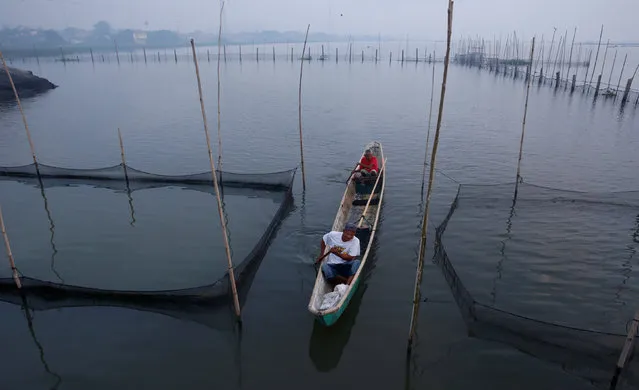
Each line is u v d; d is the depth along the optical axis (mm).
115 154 19938
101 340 7785
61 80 50406
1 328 8094
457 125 25578
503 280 9461
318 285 8406
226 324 8180
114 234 11953
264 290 9148
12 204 14094
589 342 6832
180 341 7762
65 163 18672
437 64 79312
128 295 8516
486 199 13641
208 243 11406
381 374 6973
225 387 6750
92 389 6738
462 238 11312
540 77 42844
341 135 23281
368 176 14289
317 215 12883
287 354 7410
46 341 7770
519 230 11688
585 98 35781
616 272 9672
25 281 8766
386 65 75812
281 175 15062
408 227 11992
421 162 18234
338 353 7414
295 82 47906
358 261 9164
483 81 49875
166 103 33625
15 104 33250
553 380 6789
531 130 23859
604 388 6574
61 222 12742
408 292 9031
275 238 11414
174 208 13750
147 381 6895
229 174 15336
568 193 13758
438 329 7914
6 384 6844
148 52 134250
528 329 7281
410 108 31406
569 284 9281
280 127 25172
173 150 20484
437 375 6934
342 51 148500
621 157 18469
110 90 41438
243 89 42000
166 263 10383
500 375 6906
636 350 6570
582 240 11086
